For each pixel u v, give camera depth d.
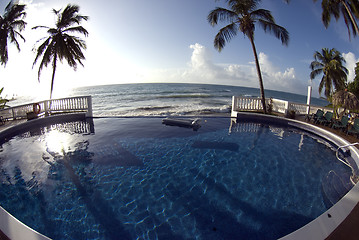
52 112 13.30
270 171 5.66
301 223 3.58
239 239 3.24
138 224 3.59
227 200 4.30
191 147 7.46
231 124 11.31
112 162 6.15
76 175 5.34
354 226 2.65
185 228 3.50
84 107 13.24
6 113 11.01
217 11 13.54
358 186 3.76
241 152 7.05
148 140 8.25
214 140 8.33
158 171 5.59
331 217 2.81
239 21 13.64
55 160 6.28
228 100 35.31
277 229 3.44
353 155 6.25
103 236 3.31
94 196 4.42
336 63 19.53
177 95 40.97
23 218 3.72
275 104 14.19
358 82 18.64
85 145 7.64
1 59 17.14
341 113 10.47
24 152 6.95
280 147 7.61
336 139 7.89
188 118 12.52
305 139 8.68
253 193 4.57
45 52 15.48
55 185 4.85
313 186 4.86
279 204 4.15
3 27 16.89
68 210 3.96
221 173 5.51
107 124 11.19
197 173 5.50
